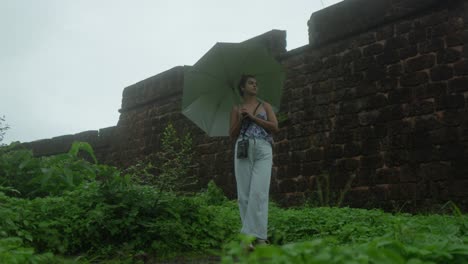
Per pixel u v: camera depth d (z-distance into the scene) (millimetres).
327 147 9961
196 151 13234
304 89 10594
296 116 10656
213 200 10672
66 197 6207
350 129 9633
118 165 16109
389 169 8883
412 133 8664
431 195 8242
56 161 7250
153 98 15008
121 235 5852
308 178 10211
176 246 5965
